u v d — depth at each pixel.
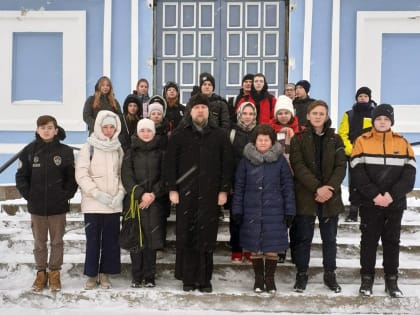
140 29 8.35
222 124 5.60
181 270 4.74
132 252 4.78
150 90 8.38
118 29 8.37
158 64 8.51
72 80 8.34
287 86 6.94
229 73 8.48
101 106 6.21
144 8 8.34
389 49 8.17
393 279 4.61
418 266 5.09
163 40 8.49
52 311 4.56
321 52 8.27
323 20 8.26
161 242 4.82
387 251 4.61
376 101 8.17
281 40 8.42
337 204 4.64
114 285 4.92
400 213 4.55
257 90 5.97
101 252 4.80
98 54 8.37
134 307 4.62
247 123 5.14
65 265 5.14
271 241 4.56
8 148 8.32
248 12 8.45
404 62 8.17
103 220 4.77
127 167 4.80
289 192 4.61
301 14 8.26
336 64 8.18
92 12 8.37
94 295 4.65
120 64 8.39
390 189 4.50
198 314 4.49
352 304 4.56
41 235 4.73
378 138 4.58
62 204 4.68
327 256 4.71
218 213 4.71
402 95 8.19
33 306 4.67
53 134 4.70
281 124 5.19
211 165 4.67
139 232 4.73
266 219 4.58
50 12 8.31
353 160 4.61
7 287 4.91
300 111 6.55
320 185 4.59
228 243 5.42
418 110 8.12
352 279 5.06
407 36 8.16
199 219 4.63
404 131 8.09
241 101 6.05
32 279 5.07
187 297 4.61
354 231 5.75
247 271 5.06
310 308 4.57
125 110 6.14
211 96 5.68
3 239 5.59
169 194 4.78
